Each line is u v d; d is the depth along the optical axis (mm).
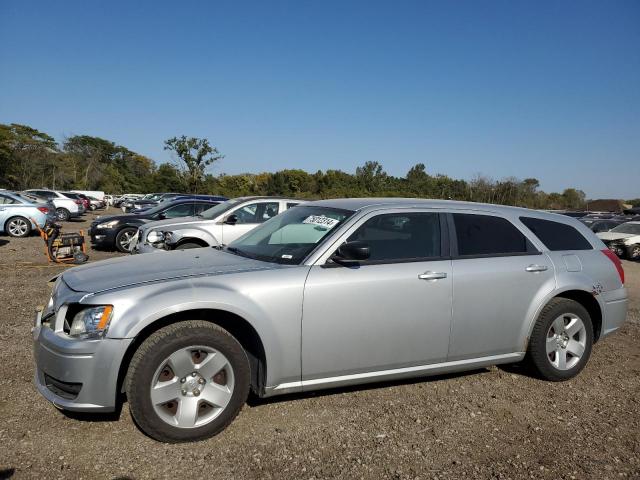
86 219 30969
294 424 3543
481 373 4734
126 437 3273
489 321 4164
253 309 3363
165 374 3203
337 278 3631
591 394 4332
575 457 3271
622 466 3186
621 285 4926
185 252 4320
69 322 3238
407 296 3818
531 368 4602
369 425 3578
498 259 4270
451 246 4148
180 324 3240
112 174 88375
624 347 5828
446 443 3379
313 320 3533
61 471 2863
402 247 3990
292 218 4438
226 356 3303
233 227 9055
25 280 8352
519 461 3195
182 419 3205
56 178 71062
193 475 2877
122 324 3074
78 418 3490
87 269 3768
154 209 13930
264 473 2926
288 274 3539
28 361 4484
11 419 3432
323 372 3623
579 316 4586
